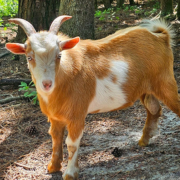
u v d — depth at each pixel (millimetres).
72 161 3416
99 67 3451
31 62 2977
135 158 3779
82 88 3297
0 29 10633
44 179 3539
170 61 3898
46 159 3928
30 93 5559
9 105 5426
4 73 6680
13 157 3982
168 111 5035
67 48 3098
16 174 3639
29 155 4016
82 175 3539
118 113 5066
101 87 3457
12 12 13430
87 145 4180
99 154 3932
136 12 13547
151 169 3512
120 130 4539
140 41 3732
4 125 4777
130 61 3609
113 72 3502
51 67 2924
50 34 3021
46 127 4727
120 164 3686
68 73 3203
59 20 3172
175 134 4309
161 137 4277
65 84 3207
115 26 10844
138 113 5039
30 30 3080
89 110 3510
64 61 3193
